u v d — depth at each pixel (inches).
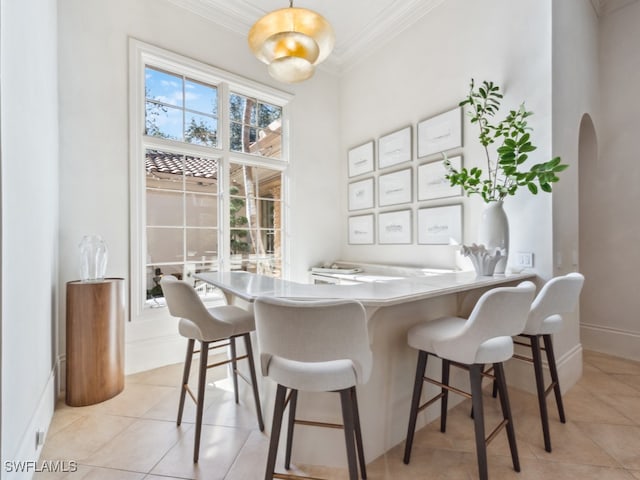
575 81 103.2
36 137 64.4
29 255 58.3
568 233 97.3
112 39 103.7
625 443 67.7
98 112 100.7
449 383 80.7
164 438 69.8
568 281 68.4
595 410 80.8
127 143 106.4
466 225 111.7
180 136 121.7
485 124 96.0
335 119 168.1
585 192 126.0
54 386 82.7
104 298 87.4
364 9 129.0
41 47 69.9
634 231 114.7
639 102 113.0
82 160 97.7
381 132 145.6
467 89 111.0
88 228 98.7
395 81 138.6
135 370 106.0
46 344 73.0
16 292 50.5
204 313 62.0
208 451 65.4
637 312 113.9
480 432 54.2
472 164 109.2
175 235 120.7
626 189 116.1
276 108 151.9
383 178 143.5
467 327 52.6
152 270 115.0
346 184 165.8
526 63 94.9
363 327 43.3
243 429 73.0
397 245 137.7
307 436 61.2
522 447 66.5
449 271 110.0
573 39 102.2
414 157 130.5
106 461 62.5
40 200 67.6
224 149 130.9
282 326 42.0
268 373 48.9
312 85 159.2
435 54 122.3
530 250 93.1
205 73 124.3
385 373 65.6
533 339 69.6
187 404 84.6
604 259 121.5
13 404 48.6
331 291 57.9
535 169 81.0
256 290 58.9
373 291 57.8
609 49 119.8
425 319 73.8
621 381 97.2
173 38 116.4
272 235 147.9
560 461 62.2
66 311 85.1
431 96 123.7
